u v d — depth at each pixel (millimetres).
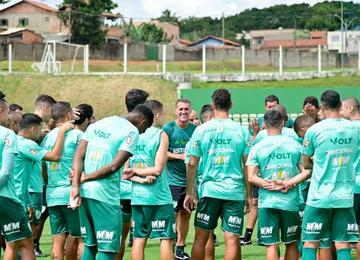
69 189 9531
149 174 9062
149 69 53031
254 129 12203
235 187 9219
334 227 8789
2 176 8258
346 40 75875
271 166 8961
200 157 9422
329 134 8609
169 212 9188
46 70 45594
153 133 9188
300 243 10109
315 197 8672
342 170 8656
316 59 56719
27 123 9484
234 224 9234
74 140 9617
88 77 39594
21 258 8820
